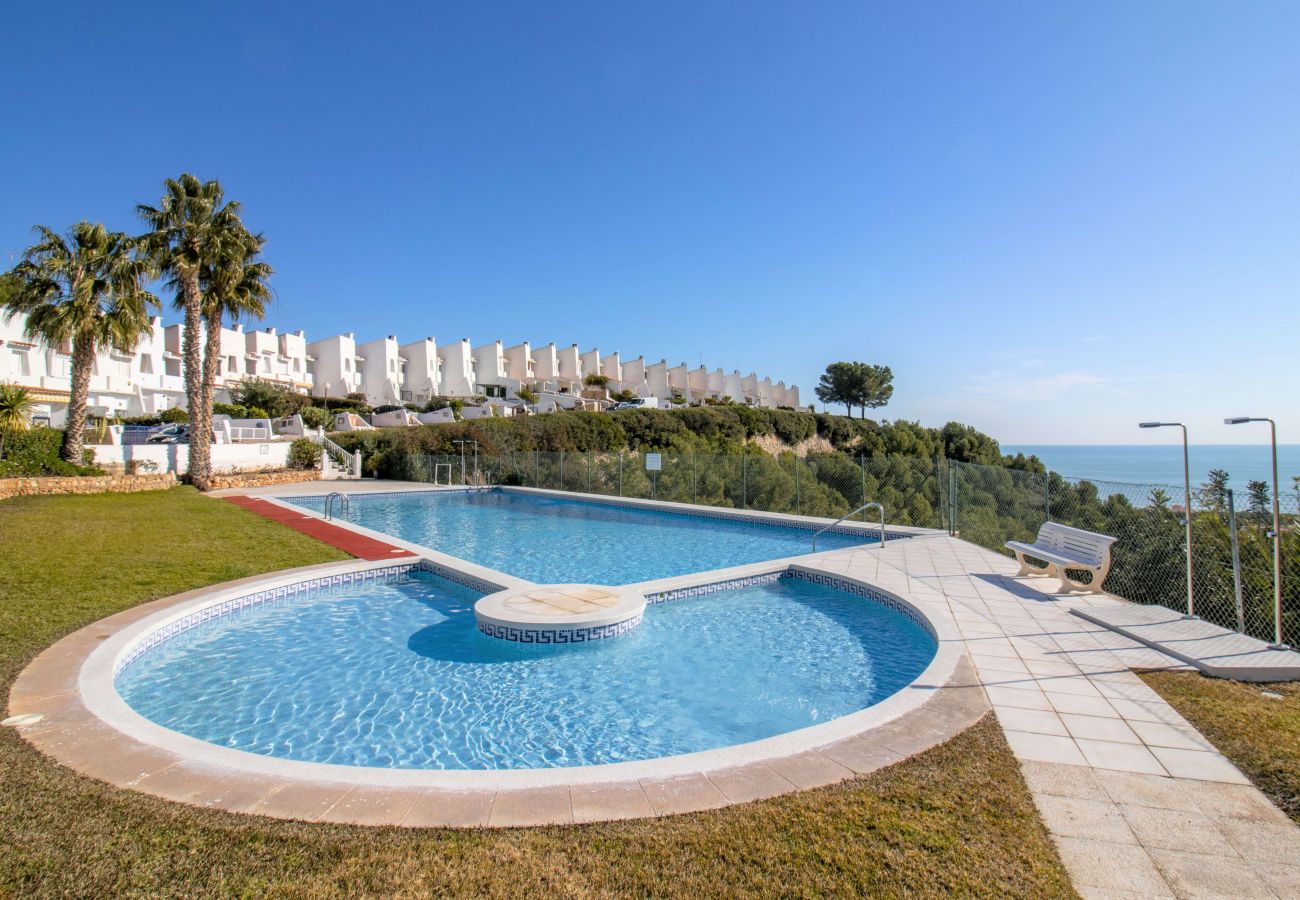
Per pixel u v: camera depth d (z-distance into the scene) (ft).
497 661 21.59
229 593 25.91
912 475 86.74
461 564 31.99
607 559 40.22
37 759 11.94
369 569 31.71
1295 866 9.13
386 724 17.03
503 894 8.35
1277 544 19.16
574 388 236.43
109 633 20.31
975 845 9.55
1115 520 32.89
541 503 73.31
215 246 65.87
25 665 17.16
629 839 9.55
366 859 9.04
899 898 8.36
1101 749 12.71
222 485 76.48
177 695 18.74
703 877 8.72
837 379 250.57
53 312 58.80
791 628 25.17
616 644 23.24
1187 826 10.12
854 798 10.80
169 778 11.31
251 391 130.93
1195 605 26.37
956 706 14.80
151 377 132.57
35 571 27.78
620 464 75.41
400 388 189.37
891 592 26.84
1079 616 22.77
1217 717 14.24
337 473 97.81
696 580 29.40
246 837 9.54
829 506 68.44
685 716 17.60
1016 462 164.96
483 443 102.73
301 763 11.93
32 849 9.18
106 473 65.57
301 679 19.99
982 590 27.07
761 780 11.37
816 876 8.77
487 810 10.34
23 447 58.29
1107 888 8.65
